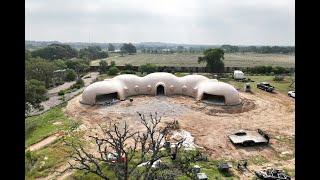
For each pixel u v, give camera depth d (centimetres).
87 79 8238
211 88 5362
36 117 4559
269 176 2652
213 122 4284
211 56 8806
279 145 3484
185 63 14175
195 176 2527
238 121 4341
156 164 2283
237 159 3136
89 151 3256
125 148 3303
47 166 2880
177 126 4059
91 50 18225
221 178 2688
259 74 8550
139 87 5900
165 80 5962
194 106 5125
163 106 5100
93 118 4447
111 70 8656
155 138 3616
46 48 12650
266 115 4625
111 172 2561
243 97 5700
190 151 3238
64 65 8881
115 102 5312
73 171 2755
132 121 4303
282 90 6316
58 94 6262
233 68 9144
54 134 3750
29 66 6462
